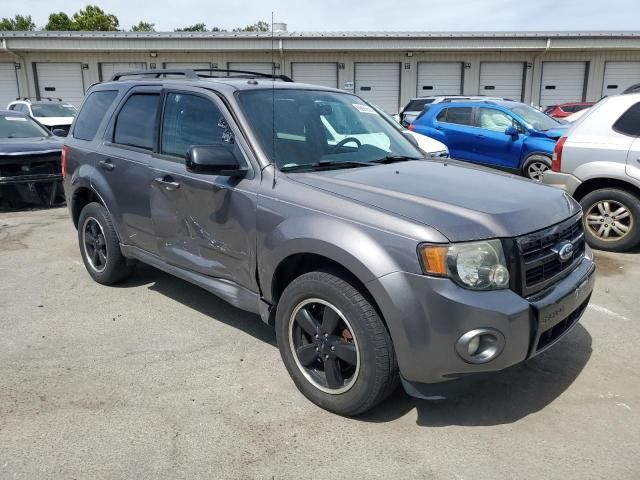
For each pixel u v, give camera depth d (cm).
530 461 267
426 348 261
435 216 271
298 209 306
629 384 337
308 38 2333
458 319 255
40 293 491
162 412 307
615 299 479
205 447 278
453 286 257
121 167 441
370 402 286
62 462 266
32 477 255
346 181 317
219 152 328
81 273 547
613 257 602
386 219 274
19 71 2397
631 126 594
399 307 262
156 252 425
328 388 303
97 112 499
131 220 441
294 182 321
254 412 307
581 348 384
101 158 466
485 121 1132
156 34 2328
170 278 526
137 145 437
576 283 301
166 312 447
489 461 267
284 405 314
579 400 320
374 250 269
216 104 371
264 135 349
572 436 286
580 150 617
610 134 604
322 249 287
